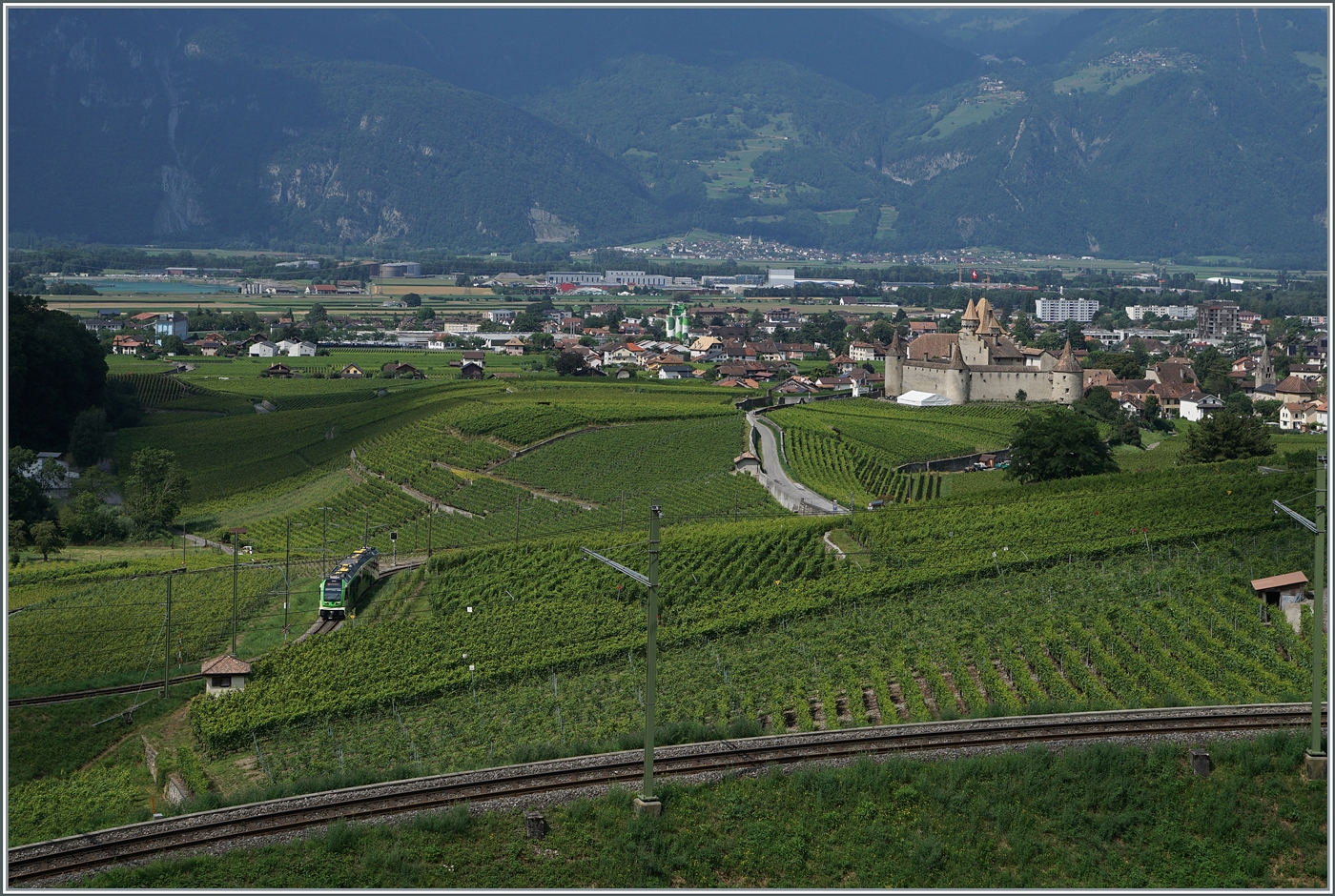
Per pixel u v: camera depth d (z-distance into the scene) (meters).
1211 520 112.94
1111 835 54.22
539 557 119.75
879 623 90.12
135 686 90.25
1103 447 160.12
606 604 103.44
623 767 57.22
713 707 73.31
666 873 51.78
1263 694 69.50
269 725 79.25
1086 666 76.00
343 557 133.50
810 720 68.81
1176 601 86.38
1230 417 160.12
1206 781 56.25
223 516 170.25
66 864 49.84
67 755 79.69
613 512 153.00
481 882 50.44
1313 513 111.50
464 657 90.19
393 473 185.88
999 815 54.69
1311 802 55.09
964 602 93.19
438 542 146.00
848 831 54.09
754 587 107.44
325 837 52.22
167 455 174.62
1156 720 60.53
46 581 120.75
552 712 76.38
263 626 106.25
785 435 198.25
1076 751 57.59
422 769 61.44
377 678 87.25
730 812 54.72
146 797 70.25
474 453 191.25
